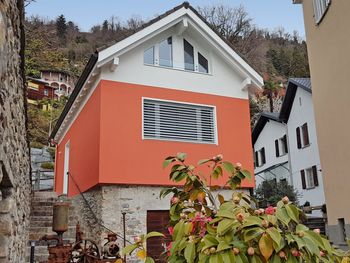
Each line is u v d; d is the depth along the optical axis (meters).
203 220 2.18
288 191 18.06
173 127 9.54
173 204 2.58
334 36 7.98
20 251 4.29
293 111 20.52
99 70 9.00
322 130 8.61
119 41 8.87
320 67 8.68
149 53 9.89
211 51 10.48
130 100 9.16
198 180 2.58
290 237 1.84
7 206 2.84
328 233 8.33
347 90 7.48
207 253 1.91
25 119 5.13
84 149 10.17
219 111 10.14
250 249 1.88
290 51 42.97
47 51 26.81
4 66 2.13
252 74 10.38
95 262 5.37
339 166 7.84
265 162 23.81
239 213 1.97
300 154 19.72
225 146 9.95
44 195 10.80
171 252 2.15
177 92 9.77
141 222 8.64
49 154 19.48
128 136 8.91
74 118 12.10
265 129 24.05
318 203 18.00
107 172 8.50
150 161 8.99
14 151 3.19
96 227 8.62
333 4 7.97
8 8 2.40
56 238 5.08
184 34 10.35
